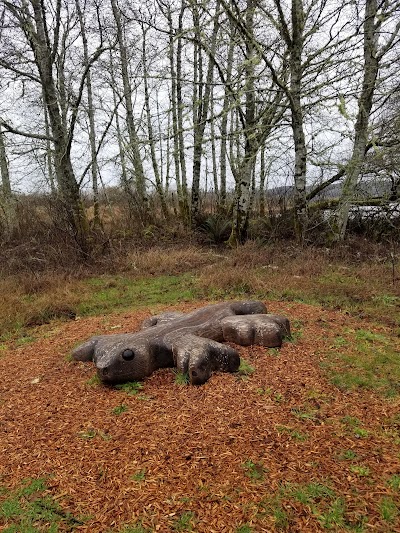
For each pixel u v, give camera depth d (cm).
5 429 315
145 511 227
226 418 306
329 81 830
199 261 947
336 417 307
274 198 1382
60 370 411
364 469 250
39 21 933
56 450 285
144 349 374
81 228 1021
